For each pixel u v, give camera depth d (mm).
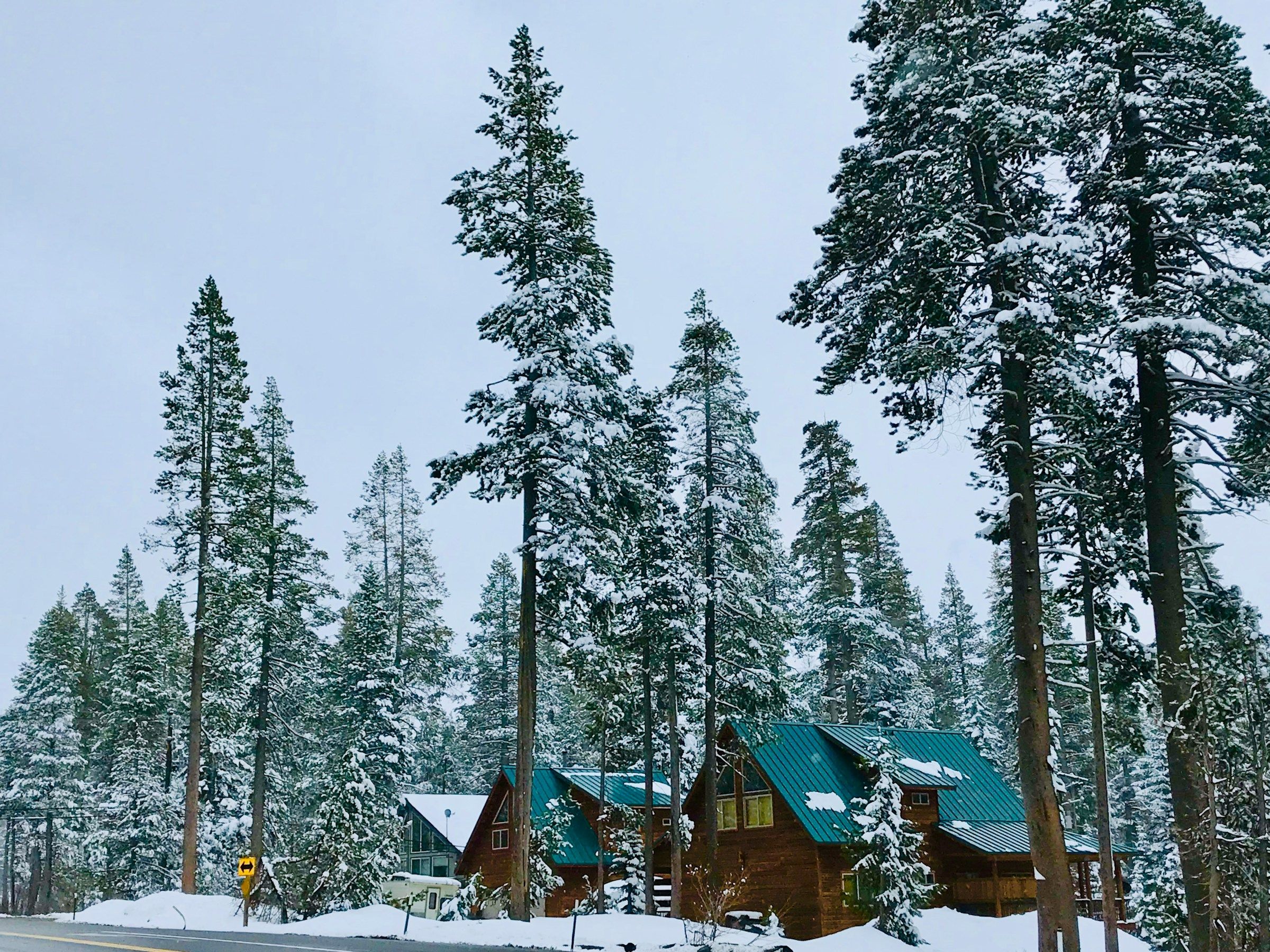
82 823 66188
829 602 54781
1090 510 23562
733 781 41844
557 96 31734
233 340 45531
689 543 38875
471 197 30141
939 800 42344
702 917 35625
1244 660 17641
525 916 28203
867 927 32625
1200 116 21328
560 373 29391
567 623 31031
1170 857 36688
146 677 60906
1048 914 18031
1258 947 17094
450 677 69188
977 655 77188
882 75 21578
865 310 20531
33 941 23844
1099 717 29859
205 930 30500
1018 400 20109
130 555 82375
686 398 39531
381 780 54250
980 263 19734
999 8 21062
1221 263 20906
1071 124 21094
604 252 31578
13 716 69188
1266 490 21344
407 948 22359
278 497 50812
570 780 49719
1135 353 20859
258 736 49812
